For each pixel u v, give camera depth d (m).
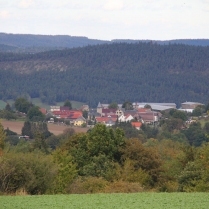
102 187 78.56
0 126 88.19
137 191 75.75
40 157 68.88
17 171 65.62
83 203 56.12
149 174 103.12
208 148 78.12
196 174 81.25
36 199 58.81
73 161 102.31
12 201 56.91
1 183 65.31
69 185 78.25
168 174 100.81
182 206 54.22
